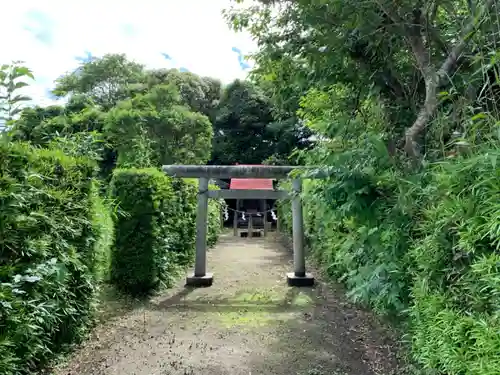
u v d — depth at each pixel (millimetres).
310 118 4020
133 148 6465
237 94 17828
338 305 4469
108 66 13852
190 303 4617
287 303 4609
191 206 7207
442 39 2555
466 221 1425
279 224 14023
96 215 3354
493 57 1636
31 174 2359
